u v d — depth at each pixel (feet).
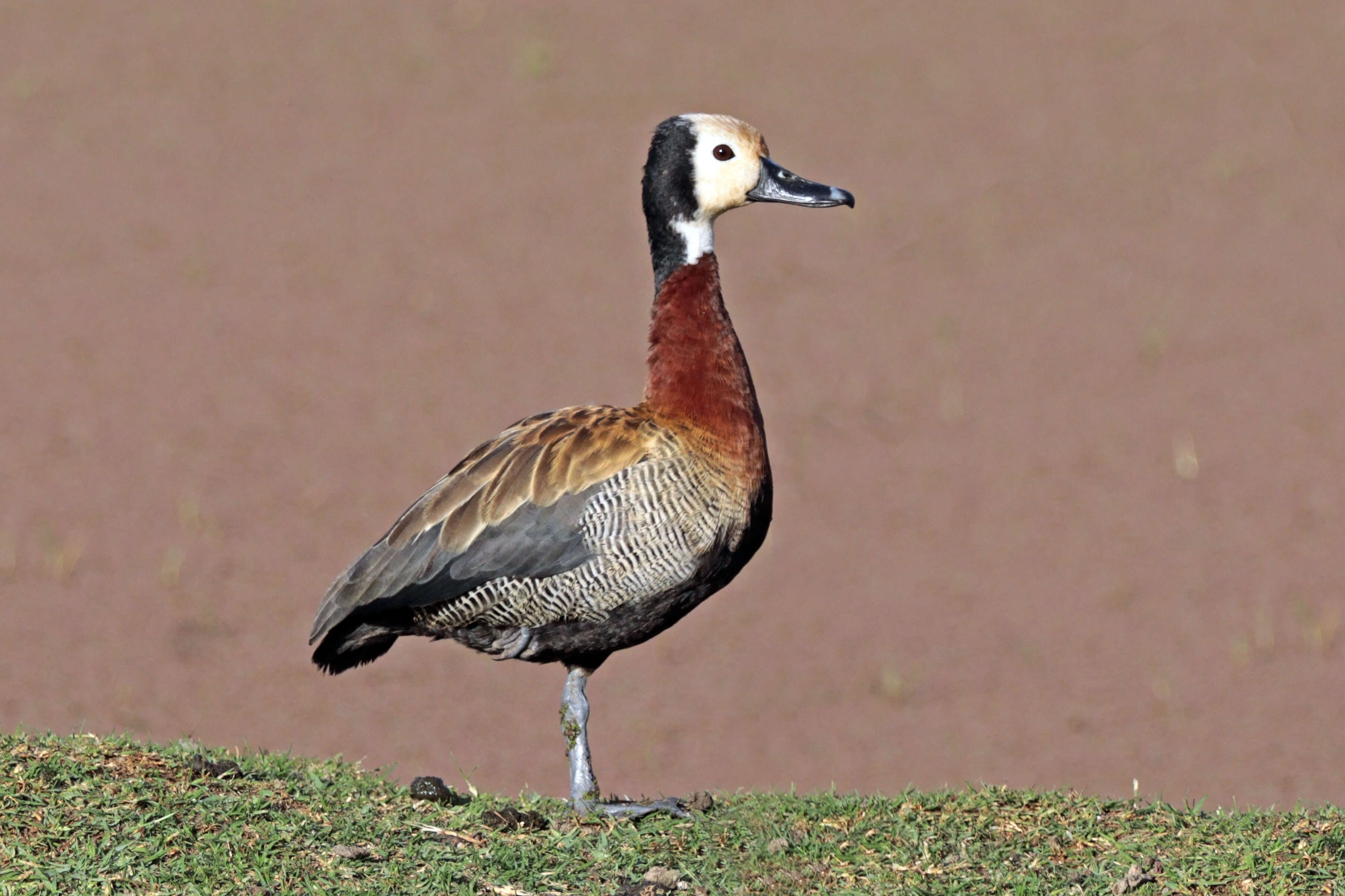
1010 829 25.85
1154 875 23.85
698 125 29.60
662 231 29.45
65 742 27.22
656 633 28.55
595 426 27.91
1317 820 26.00
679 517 27.40
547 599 27.37
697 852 24.94
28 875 22.35
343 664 29.32
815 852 24.85
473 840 24.91
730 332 28.81
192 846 23.58
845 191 29.84
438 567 27.37
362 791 26.68
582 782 27.58
